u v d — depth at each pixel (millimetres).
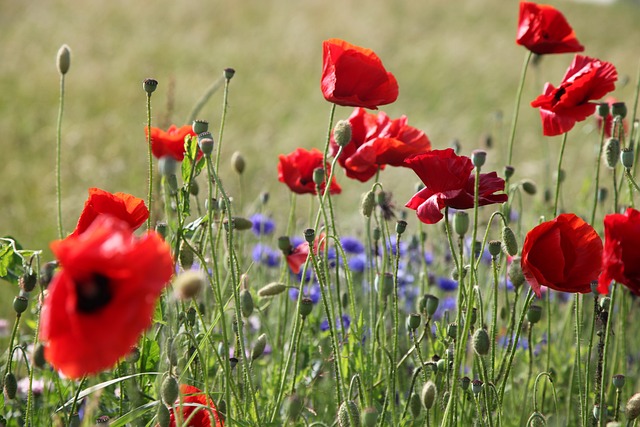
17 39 8719
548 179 3111
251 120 6738
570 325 2855
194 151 2523
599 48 11461
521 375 2795
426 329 2574
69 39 8844
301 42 9828
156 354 2555
